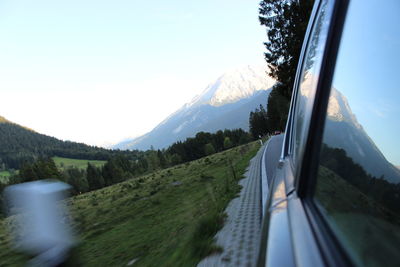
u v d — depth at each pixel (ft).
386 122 3.42
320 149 5.00
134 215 75.92
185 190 88.28
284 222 4.74
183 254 18.81
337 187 3.89
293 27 92.32
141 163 433.89
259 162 54.24
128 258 33.60
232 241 15.25
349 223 3.07
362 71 4.37
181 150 475.31
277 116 289.12
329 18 5.99
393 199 2.71
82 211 117.29
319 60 6.07
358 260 2.42
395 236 2.28
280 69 105.29
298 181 5.52
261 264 4.23
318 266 2.81
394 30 3.78
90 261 38.29
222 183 51.13
